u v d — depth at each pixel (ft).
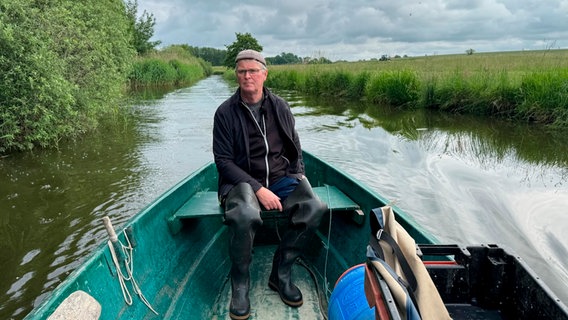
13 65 21.94
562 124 29.58
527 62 51.31
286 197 8.48
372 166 21.09
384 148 25.11
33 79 22.58
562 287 10.39
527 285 4.75
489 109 36.01
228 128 8.30
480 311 5.26
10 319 9.74
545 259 11.68
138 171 20.20
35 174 19.77
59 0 28.58
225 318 7.92
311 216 7.61
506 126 31.42
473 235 13.16
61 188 17.74
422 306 4.45
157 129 31.78
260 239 10.73
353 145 26.04
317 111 43.09
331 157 22.99
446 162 21.49
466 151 24.02
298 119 37.29
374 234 5.16
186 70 113.29
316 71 68.08
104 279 6.03
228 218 7.17
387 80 47.39
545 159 21.79
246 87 8.00
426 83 42.73
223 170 8.23
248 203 7.30
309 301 8.23
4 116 21.74
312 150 24.77
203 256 9.37
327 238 10.19
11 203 16.19
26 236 13.53
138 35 108.88
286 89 78.28
